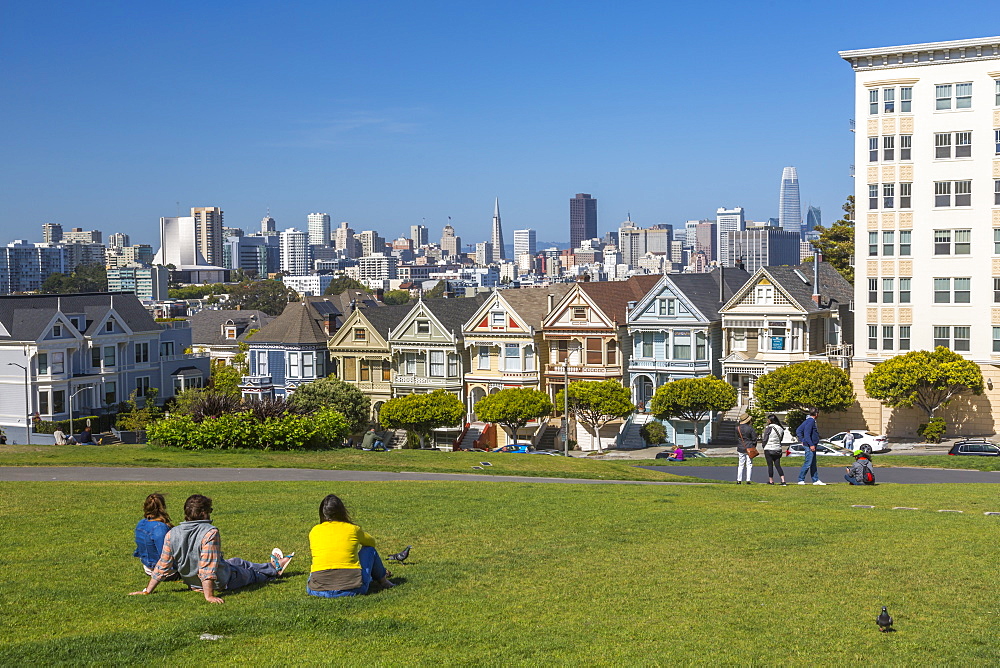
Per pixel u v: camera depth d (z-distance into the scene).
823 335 80.44
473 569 20.22
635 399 83.38
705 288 83.94
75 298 89.19
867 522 25.98
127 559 21.17
